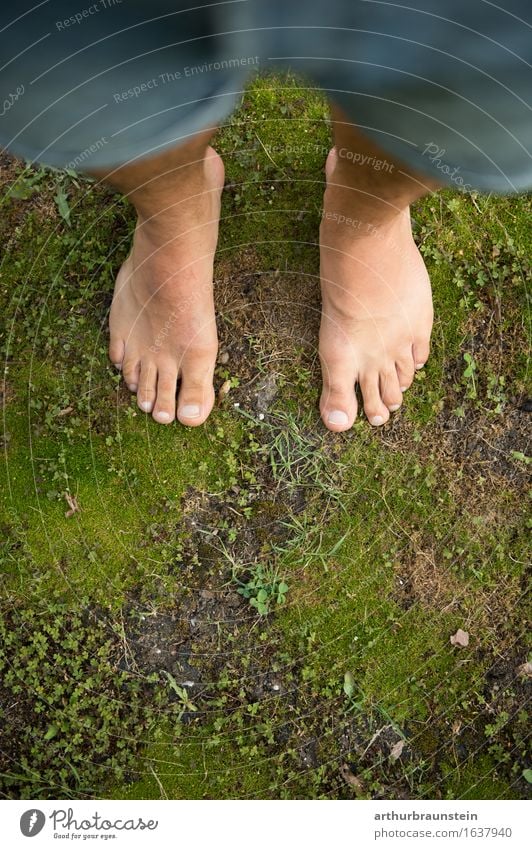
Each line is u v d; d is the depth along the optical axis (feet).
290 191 3.14
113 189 3.10
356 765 2.98
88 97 2.15
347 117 2.25
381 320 2.93
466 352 3.12
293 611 3.03
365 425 3.08
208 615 3.02
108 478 3.03
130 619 3.00
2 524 2.99
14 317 3.05
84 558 3.01
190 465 3.06
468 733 3.00
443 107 2.13
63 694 2.95
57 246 3.09
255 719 2.99
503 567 3.07
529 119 2.10
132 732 2.95
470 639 3.04
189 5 2.04
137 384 3.01
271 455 3.07
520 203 3.16
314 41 2.11
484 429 3.11
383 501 3.08
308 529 3.05
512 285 3.14
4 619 2.96
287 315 3.11
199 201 2.59
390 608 3.05
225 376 3.08
